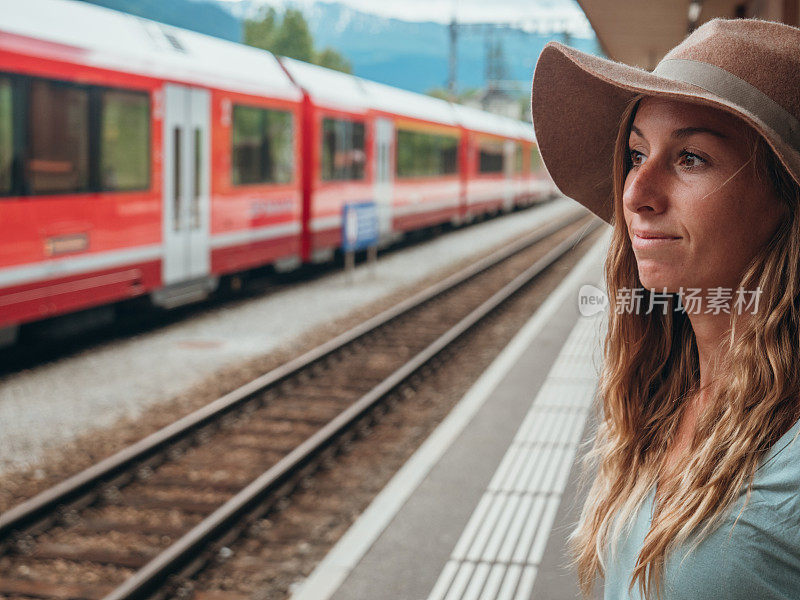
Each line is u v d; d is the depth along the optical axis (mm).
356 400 7516
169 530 4773
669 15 9789
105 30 8914
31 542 4539
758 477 778
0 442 6160
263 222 12039
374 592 3488
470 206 24500
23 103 7625
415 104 19469
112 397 7418
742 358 839
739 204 830
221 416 6766
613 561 998
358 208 14633
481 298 13516
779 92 813
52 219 8000
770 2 6504
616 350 1123
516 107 69938
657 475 995
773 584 763
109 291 8906
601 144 1106
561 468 4859
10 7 7637
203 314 11570
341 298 13117
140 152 9273
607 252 1123
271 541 4734
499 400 6352
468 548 3867
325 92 13992
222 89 10812
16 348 8930
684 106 839
